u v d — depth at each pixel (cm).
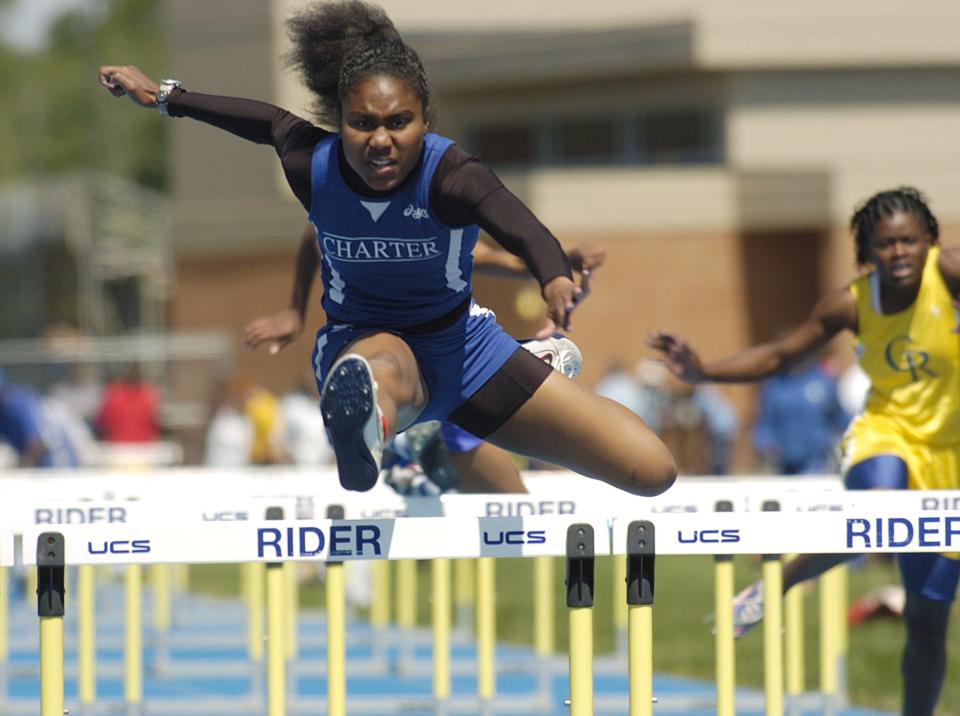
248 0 5816
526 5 6128
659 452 1116
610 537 1116
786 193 5912
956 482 1462
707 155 5953
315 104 1195
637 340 5822
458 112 6244
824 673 1772
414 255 1056
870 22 5919
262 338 1518
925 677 1417
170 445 5125
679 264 5862
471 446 1508
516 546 1114
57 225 7050
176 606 3316
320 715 2153
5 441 3316
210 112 1147
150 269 7025
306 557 1099
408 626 2520
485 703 1739
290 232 5950
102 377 5500
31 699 2327
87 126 14125
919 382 1453
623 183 5800
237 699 2128
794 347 1505
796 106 5959
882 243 1427
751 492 1480
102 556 1075
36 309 7150
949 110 6069
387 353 1060
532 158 6134
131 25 15188
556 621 3006
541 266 995
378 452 994
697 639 2719
